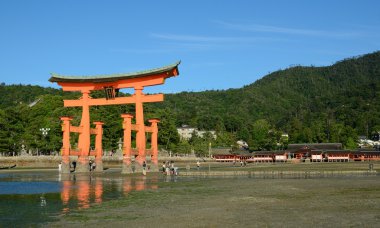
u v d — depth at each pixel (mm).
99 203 31219
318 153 135500
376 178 55031
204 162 137000
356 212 24375
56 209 28141
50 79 74688
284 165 99938
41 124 117438
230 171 69625
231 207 27641
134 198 34344
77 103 75750
